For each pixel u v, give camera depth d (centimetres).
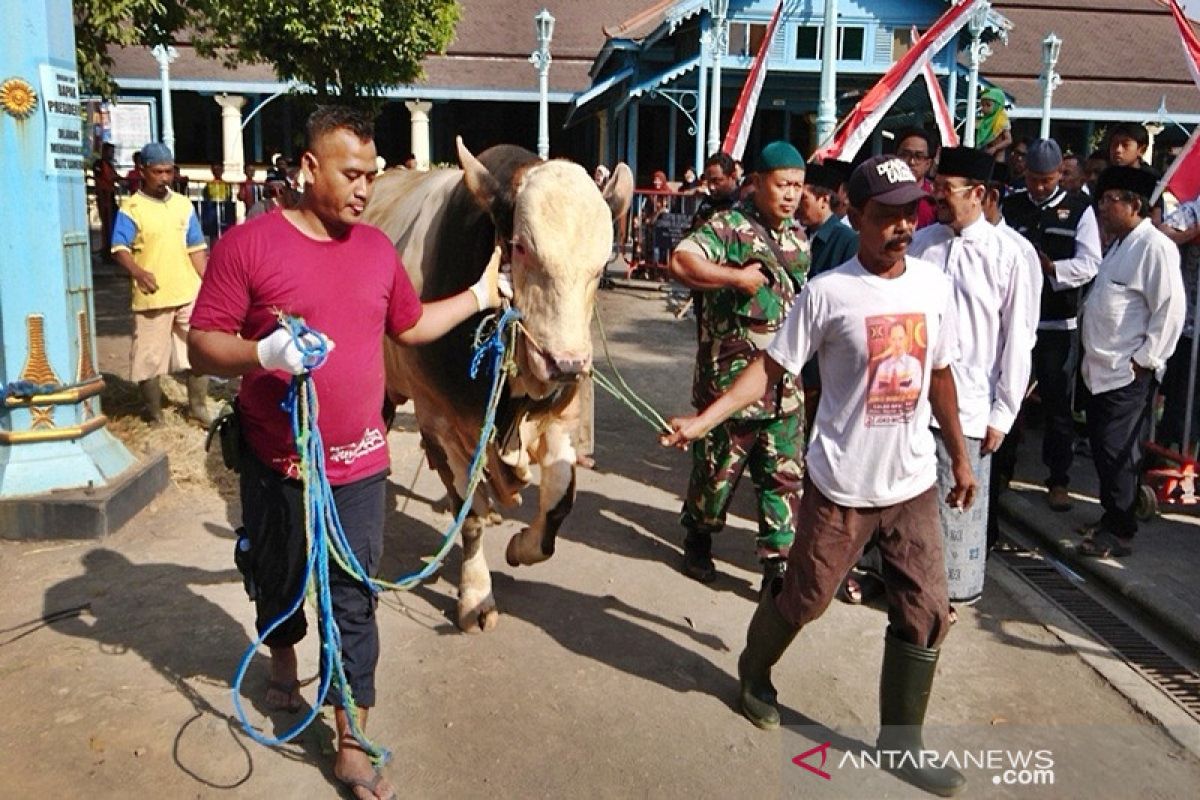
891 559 371
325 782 363
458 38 2728
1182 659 475
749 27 2025
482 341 422
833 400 369
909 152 662
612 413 901
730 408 372
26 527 559
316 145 324
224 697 412
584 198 390
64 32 581
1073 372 673
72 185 588
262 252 326
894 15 2027
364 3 1278
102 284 1553
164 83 2067
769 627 392
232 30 1163
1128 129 706
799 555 376
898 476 363
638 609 508
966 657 472
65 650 445
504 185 411
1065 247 632
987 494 495
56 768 365
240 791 356
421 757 379
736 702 424
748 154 2569
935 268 369
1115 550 575
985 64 2686
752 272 481
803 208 551
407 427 820
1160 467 678
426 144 2645
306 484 327
